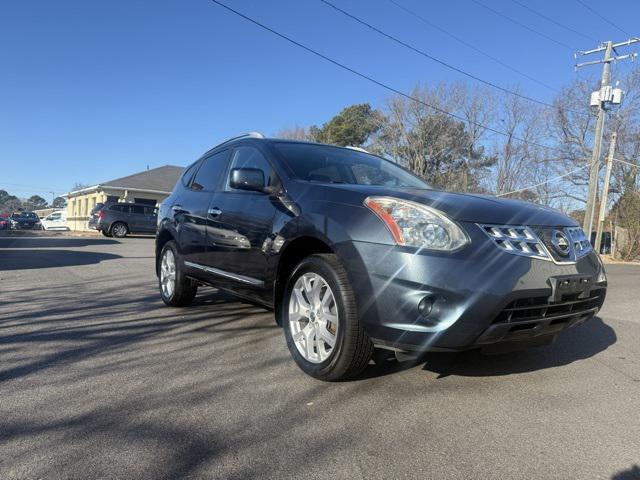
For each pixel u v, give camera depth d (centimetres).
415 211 319
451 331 297
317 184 388
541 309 319
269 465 249
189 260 546
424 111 3797
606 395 346
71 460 251
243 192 462
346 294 331
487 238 312
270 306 429
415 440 276
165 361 403
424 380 366
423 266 301
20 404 316
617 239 2547
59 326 511
